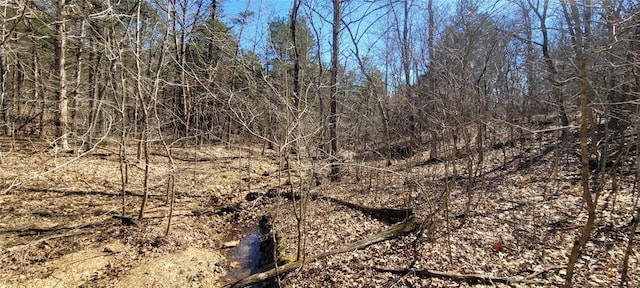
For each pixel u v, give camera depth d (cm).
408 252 495
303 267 487
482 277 402
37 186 762
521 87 1096
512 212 593
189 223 713
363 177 948
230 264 571
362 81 1033
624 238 448
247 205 863
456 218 599
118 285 462
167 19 599
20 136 1130
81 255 528
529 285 383
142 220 667
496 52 810
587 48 355
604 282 373
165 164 1109
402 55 934
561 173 756
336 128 876
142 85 614
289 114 469
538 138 1057
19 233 562
